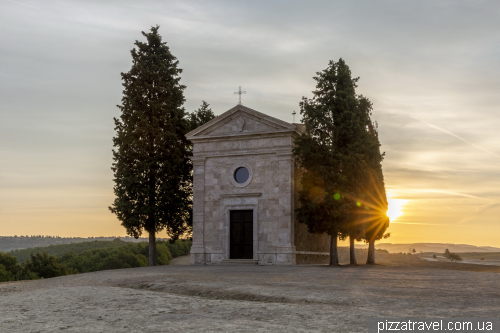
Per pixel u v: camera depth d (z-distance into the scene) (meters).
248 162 42.59
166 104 48.25
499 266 37.59
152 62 48.53
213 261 42.56
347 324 13.34
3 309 17.17
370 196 37.78
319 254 47.00
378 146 39.81
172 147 47.34
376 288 20.23
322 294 18.66
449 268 33.62
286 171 41.06
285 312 15.45
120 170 46.31
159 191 45.94
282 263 39.94
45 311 16.67
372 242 40.66
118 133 47.28
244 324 13.83
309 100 39.97
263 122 42.28
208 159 44.06
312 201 37.94
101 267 99.69
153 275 27.47
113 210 46.09
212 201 43.38
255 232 41.34
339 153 37.28
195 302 18.12
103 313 16.16
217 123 43.88
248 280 24.12
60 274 81.81
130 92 47.69
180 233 47.91
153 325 14.09
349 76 39.78
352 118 38.16
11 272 78.56
